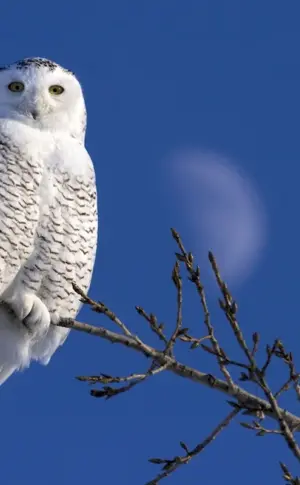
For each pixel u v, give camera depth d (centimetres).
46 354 1073
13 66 1093
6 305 1034
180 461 673
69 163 1033
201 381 710
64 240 1030
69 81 1084
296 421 689
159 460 677
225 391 710
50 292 1044
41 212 1018
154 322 709
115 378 681
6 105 1064
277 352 648
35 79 1065
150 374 697
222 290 638
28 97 1055
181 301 697
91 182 1047
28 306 1023
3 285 1021
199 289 686
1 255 1005
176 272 695
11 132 1030
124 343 798
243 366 640
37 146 1029
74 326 800
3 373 1050
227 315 638
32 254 1024
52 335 1067
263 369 634
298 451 623
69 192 1029
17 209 1003
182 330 701
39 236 1022
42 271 1029
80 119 1088
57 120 1061
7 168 1010
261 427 648
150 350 707
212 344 686
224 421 684
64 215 1027
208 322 686
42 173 1021
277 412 631
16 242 1008
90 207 1047
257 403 701
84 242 1045
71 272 1043
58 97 1066
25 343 1041
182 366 712
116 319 705
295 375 645
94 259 1073
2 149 1019
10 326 1037
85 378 680
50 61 1111
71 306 1067
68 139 1062
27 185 1011
